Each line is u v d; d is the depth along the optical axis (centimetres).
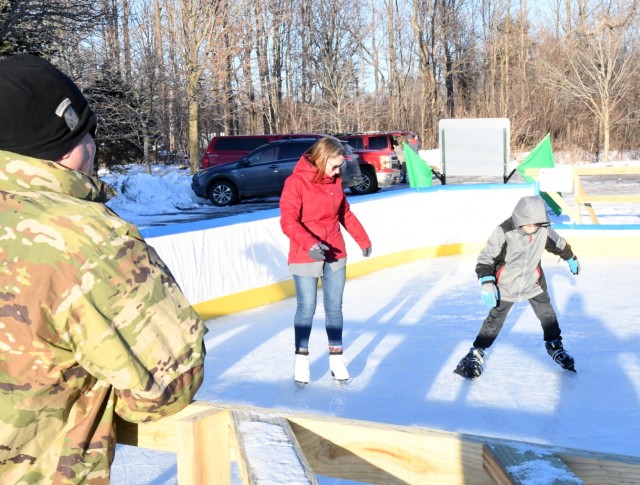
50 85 120
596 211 1373
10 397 111
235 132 3809
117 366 112
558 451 116
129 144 2859
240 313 696
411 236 948
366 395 448
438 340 569
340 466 131
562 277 809
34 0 1575
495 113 3912
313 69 3903
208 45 2730
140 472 337
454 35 4531
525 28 4325
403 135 2205
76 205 115
